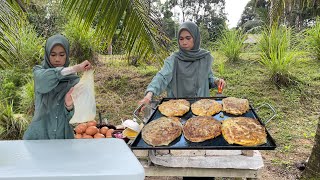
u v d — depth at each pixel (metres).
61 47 2.37
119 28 3.02
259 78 7.21
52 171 0.79
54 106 2.32
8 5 2.49
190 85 2.96
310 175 3.10
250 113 2.80
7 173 0.78
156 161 2.09
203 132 2.33
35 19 8.09
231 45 8.58
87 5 2.78
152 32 2.99
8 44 2.39
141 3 2.90
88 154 0.91
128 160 0.86
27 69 7.38
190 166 2.04
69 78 2.36
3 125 5.35
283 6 5.15
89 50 8.52
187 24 2.86
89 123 2.85
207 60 2.95
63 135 2.35
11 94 6.87
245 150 2.09
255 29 8.62
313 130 5.00
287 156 4.22
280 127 5.17
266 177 3.70
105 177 0.77
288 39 7.34
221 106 2.88
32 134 2.35
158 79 2.80
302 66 7.97
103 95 7.15
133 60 8.92
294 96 6.29
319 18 8.84
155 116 2.79
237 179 2.86
